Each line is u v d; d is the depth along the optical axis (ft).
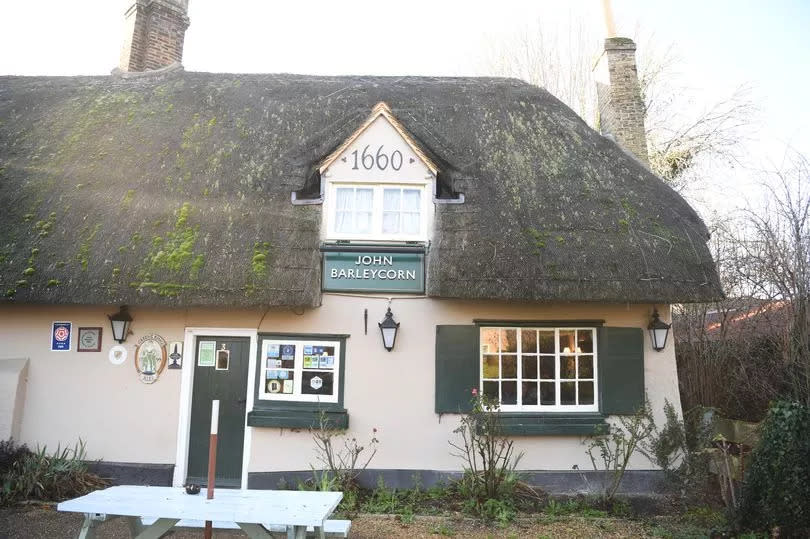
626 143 32.99
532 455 24.36
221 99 33.24
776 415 19.01
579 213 25.84
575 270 23.66
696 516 20.85
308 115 31.76
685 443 23.00
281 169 28.09
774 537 17.02
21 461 23.07
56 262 24.04
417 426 24.56
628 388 24.76
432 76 36.58
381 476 24.14
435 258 24.52
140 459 24.48
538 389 25.17
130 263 24.00
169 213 25.96
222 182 27.48
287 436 24.50
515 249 24.13
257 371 24.89
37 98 33.63
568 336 25.63
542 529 19.97
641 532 19.71
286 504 14.10
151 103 33.01
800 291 24.57
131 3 40.63
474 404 23.21
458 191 26.12
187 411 24.81
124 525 19.63
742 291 28.48
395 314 25.21
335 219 25.84
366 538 18.71
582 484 24.17
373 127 26.45
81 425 24.70
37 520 19.72
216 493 15.10
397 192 26.20
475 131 30.68
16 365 24.75
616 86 33.94
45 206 26.22
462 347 24.88
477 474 22.75
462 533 19.45
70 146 29.66
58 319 25.34
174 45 41.42
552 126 31.07
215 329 25.23
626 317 25.38
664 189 27.76
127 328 25.14
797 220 25.18
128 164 28.58
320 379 24.98
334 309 25.21
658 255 24.40
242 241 24.67
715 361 29.32
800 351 25.04
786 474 18.08
